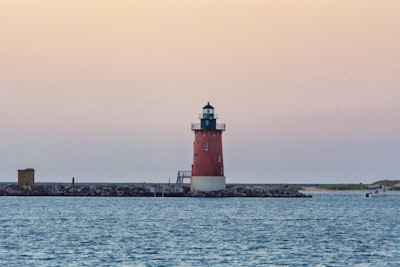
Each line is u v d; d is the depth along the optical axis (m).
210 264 198.88
